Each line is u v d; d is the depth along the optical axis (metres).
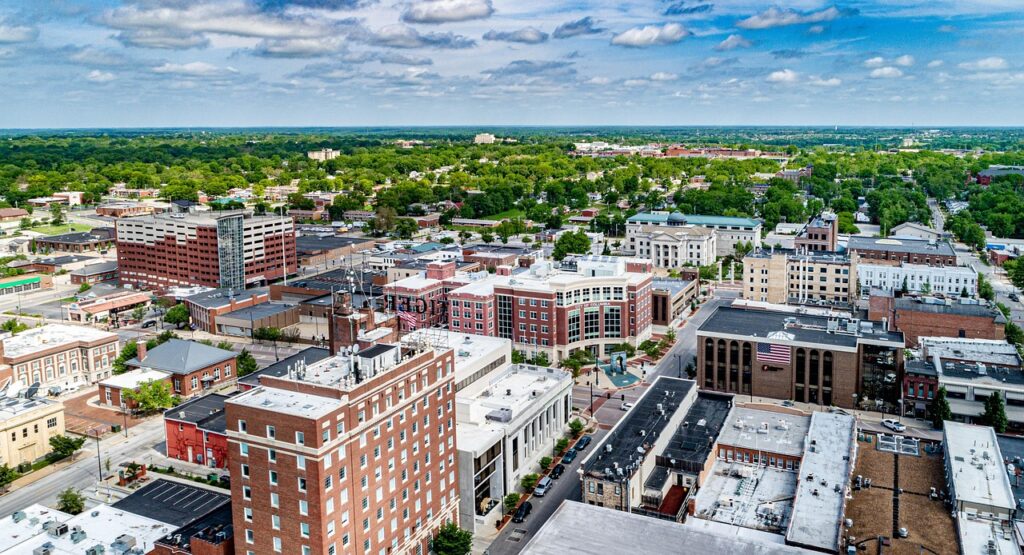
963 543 124.69
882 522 132.50
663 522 115.50
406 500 132.25
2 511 160.75
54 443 182.12
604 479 140.25
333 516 114.69
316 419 109.44
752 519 137.62
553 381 194.00
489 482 158.50
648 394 182.50
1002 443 158.00
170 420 185.00
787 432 168.38
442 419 141.50
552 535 112.31
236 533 121.12
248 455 117.00
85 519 140.12
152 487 153.25
